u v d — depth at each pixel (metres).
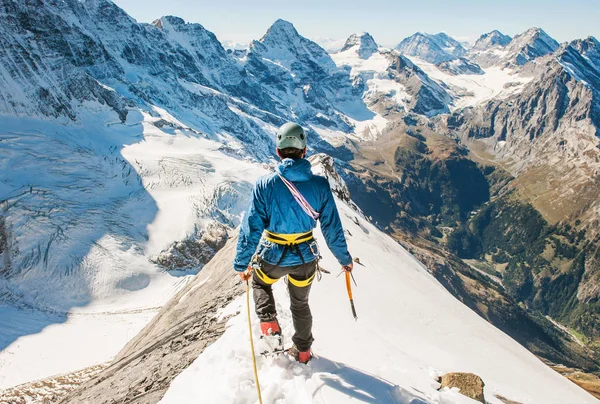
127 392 5.60
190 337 6.73
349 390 3.96
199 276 16.69
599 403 8.87
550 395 7.34
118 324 65.56
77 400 6.98
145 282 83.31
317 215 4.00
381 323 7.31
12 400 23.72
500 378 7.09
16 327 62.34
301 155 4.06
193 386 4.22
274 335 4.19
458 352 7.69
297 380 4.06
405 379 4.68
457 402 4.35
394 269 13.20
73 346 56.84
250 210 3.94
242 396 3.83
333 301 7.48
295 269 4.10
